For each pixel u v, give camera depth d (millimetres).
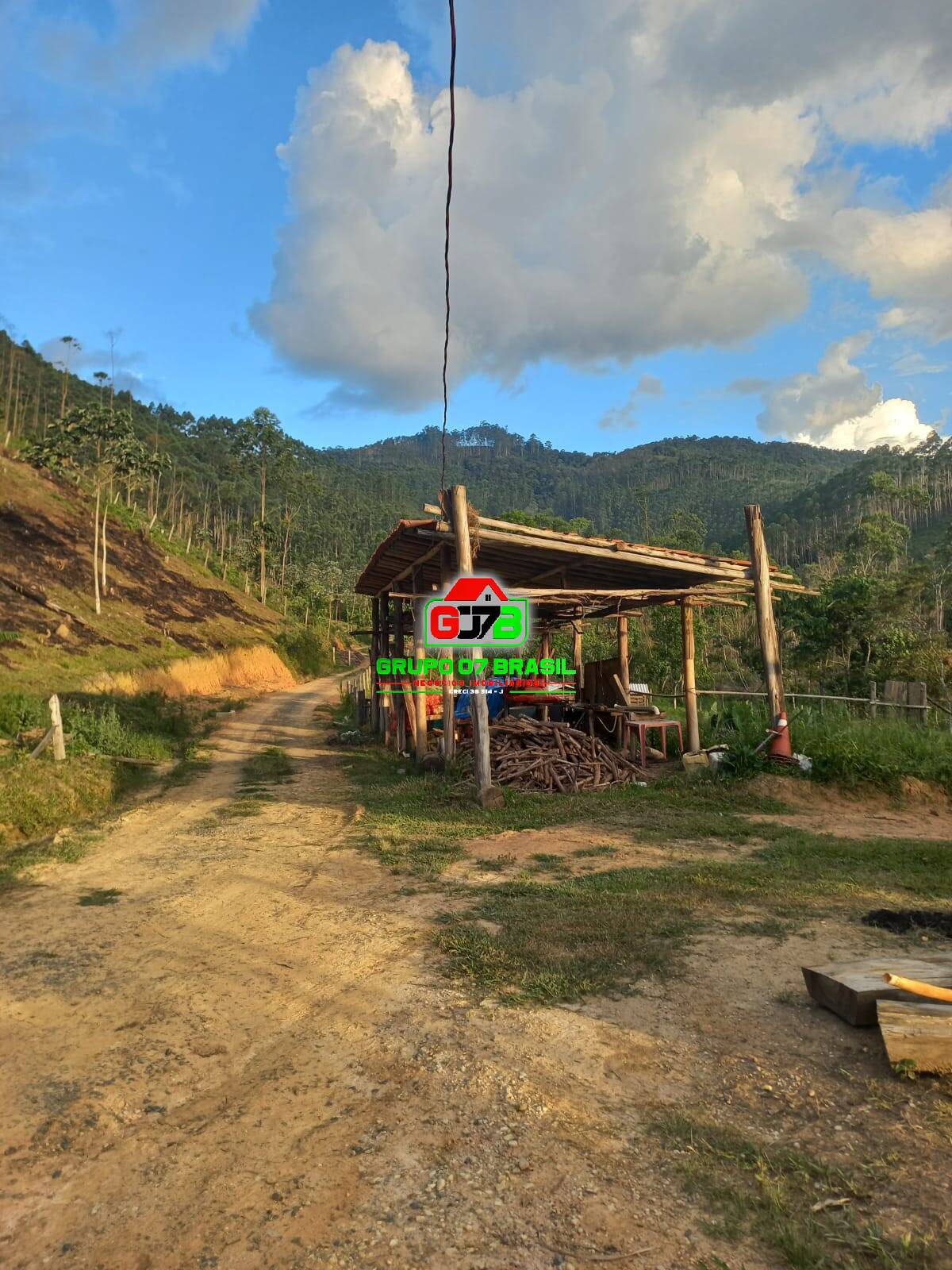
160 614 41156
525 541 10656
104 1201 2482
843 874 6203
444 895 5906
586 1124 2816
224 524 100750
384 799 10344
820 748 10797
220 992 4227
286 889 6340
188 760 15898
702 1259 2135
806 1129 2732
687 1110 2887
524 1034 3533
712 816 8906
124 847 8383
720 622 36531
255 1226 2332
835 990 3574
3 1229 2361
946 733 11594
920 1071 3004
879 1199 2342
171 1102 3102
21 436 68875
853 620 26641
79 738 14164
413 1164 2619
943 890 5750
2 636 25891
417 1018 3770
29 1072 3375
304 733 21750
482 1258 2162
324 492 129750
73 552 43656
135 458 46156
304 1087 3180
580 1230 2266
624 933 4770
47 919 5688
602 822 8578
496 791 9555
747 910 5250
